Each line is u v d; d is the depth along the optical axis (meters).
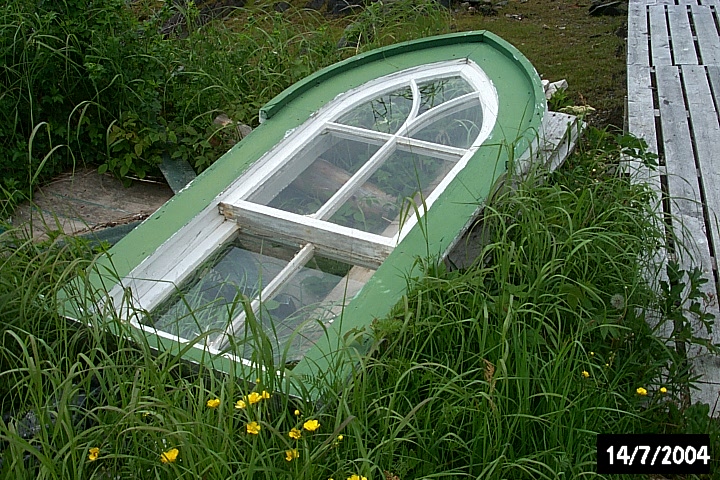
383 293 2.46
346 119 3.41
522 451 2.26
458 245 3.03
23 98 3.87
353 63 3.66
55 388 2.13
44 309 2.54
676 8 6.15
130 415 1.93
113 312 2.31
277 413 2.20
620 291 2.80
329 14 6.97
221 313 2.55
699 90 4.58
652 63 5.04
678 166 3.82
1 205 3.62
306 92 3.53
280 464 2.07
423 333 2.43
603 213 3.00
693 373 2.71
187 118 4.13
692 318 2.93
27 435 2.33
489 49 3.69
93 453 1.99
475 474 2.20
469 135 3.29
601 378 2.54
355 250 2.70
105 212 3.75
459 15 7.00
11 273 2.70
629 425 2.45
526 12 7.04
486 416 2.13
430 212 2.77
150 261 2.64
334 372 2.14
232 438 1.98
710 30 5.62
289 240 2.82
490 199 2.79
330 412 2.17
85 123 3.96
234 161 3.07
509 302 2.38
